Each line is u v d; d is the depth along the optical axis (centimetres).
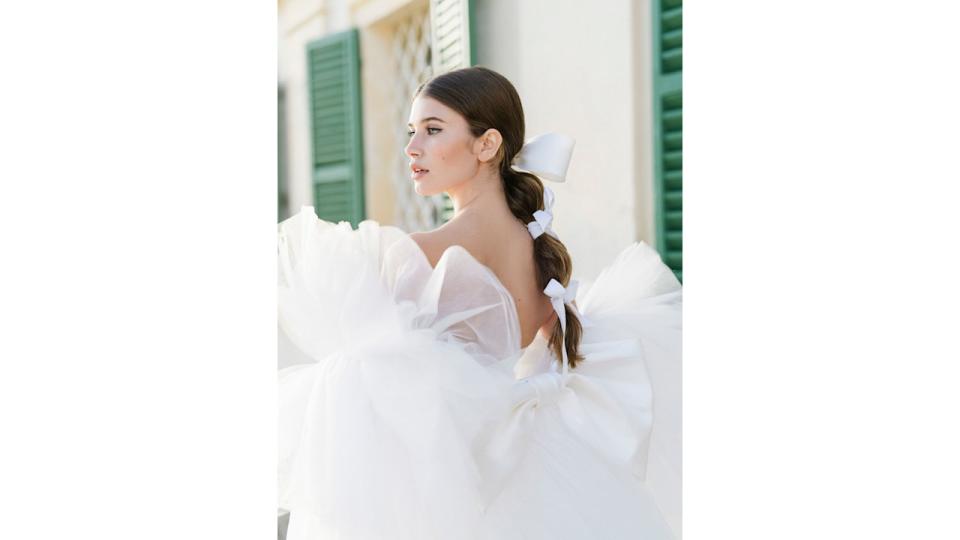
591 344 174
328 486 141
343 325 149
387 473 141
